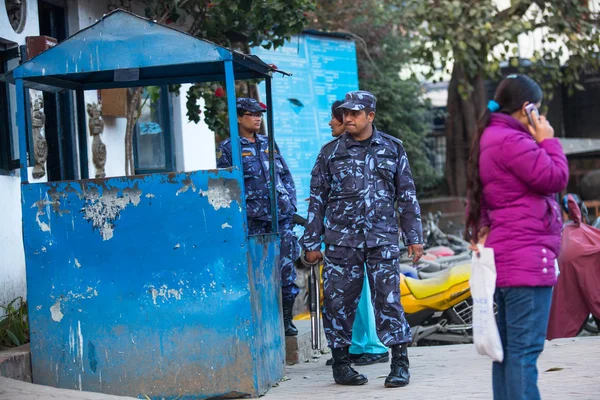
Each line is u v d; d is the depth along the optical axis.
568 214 10.04
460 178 24.47
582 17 18.95
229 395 6.39
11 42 8.26
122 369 6.52
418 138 22.44
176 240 6.43
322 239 7.30
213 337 6.39
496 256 4.69
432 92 30.30
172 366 6.45
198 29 9.78
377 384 6.86
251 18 9.44
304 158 14.10
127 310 6.51
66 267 6.61
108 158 10.31
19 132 6.70
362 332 8.12
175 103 12.05
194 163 12.50
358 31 20.08
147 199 6.46
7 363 6.41
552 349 8.25
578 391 6.04
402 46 21.45
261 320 6.66
